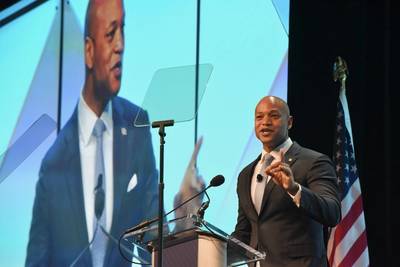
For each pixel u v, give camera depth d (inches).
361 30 331.6
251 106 345.7
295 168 218.4
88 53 394.6
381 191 318.7
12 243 387.9
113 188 373.1
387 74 325.7
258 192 221.8
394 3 331.9
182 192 350.6
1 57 412.2
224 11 362.0
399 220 315.9
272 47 346.3
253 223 221.9
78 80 394.6
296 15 341.7
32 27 409.7
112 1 392.2
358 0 333.7
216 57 358.9
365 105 328.2
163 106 235.8
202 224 187.9
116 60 386.0
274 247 215.3
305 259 213.5
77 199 380.2
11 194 393.1
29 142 397.1
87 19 397.7
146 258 353.7
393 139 323.0
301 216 215.6
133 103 378.3
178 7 375.6
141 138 370.9
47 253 380.8
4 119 405.1
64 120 392.8
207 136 350.6
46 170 390.0
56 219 382.6
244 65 350.9
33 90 402.6
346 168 301.9
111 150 377.7
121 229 367.2
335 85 331.9
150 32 381.1
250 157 340.8
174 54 372.8
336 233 296.0
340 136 306.5
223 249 188.5
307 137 331.3
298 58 339.0
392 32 330.6
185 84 241.0
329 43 336.2
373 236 316.8
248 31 353.4
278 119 223.6
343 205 297.4
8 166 397.1
